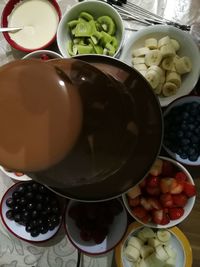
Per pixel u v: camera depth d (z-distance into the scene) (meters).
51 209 0.46
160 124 0.27
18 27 0.50
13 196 0.46
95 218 0.45
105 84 0.22
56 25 0.50
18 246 0.49
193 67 0.47
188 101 0.46
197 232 0.47
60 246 0.49
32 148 0.19
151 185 0.44
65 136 0.19
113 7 0.49
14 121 0.19
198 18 0.49
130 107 0.24
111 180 0.26
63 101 0.19
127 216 0.46
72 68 0.22
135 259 0.46
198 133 0.45
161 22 0.50
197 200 0.47
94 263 0.48
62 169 0.21
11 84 0.20
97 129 0.20
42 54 0.47
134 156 0.25
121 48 0.49
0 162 0.20
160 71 0.47
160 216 0.44
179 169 0.45
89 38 0.49
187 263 0.45
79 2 0.50
